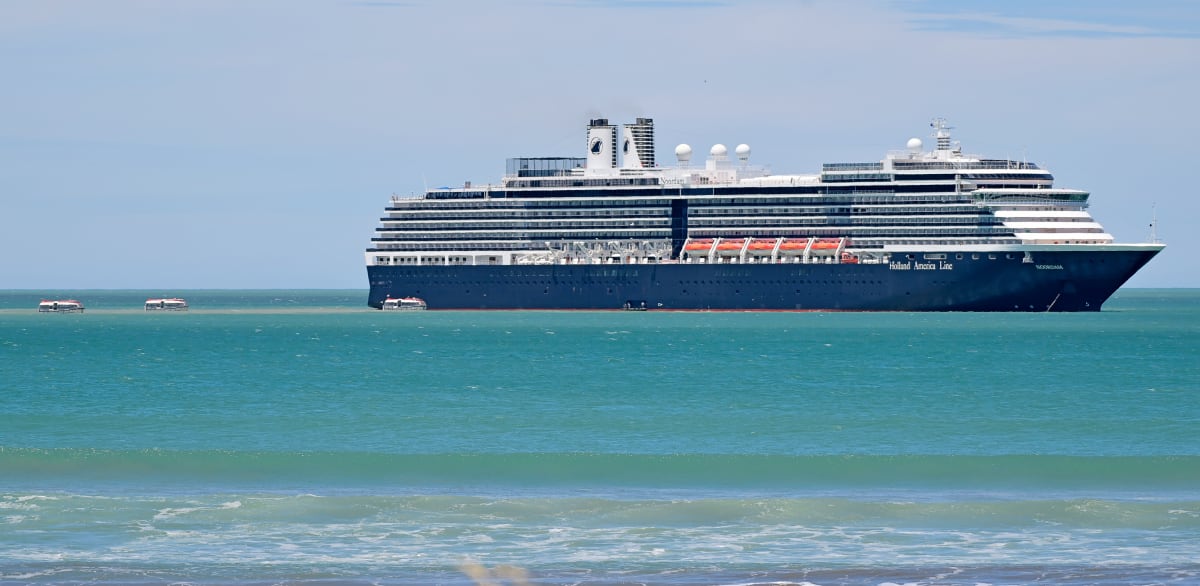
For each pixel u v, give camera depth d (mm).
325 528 160500
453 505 171250
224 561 145250
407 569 142500
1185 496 179875
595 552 150000
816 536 157375
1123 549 150875
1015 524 163125
